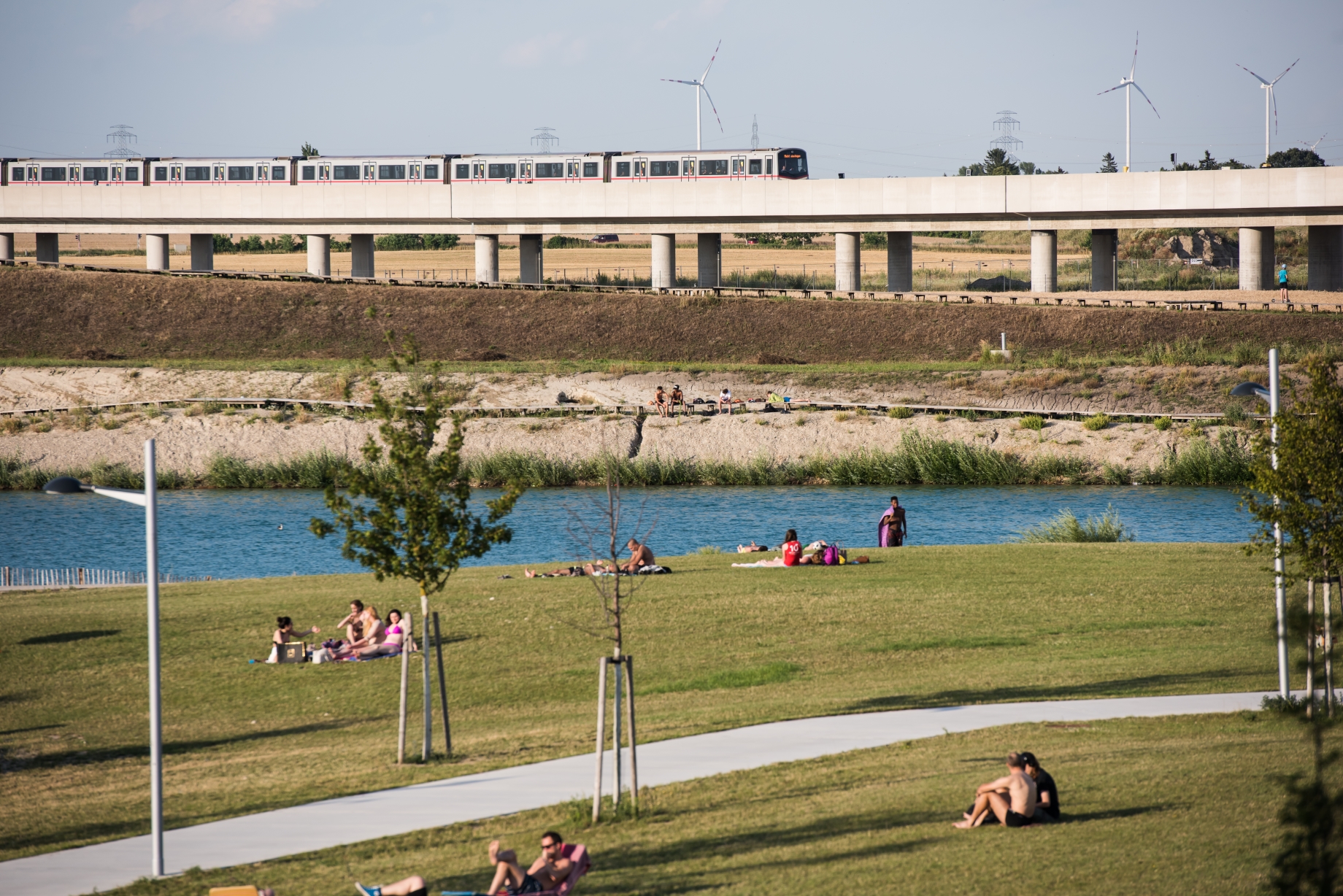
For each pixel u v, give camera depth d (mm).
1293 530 20594
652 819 16531
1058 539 47188
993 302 106375
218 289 113688
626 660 17078
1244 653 25828
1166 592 32188
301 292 113500
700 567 38125
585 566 37281
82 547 52625
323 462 71562
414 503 21469
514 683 26516
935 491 67500
